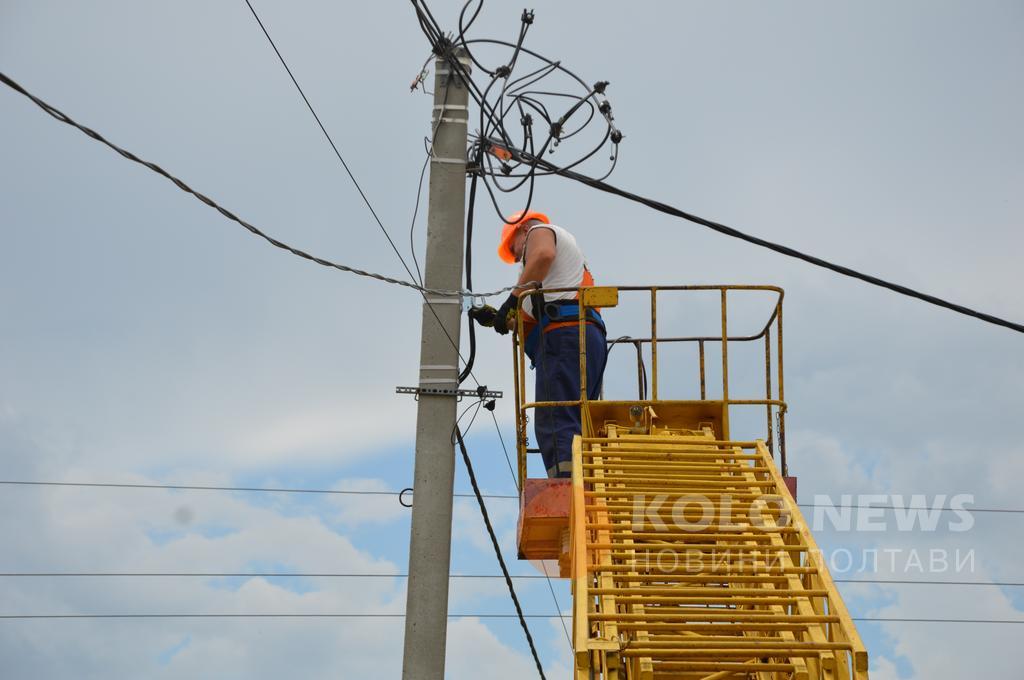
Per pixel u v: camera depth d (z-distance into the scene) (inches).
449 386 422.0
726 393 408.8
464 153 444.5
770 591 321.4
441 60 448.8
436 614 400.8
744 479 373.4
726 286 409.4
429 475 414.0
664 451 383.6
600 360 431.5
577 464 367.9
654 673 315.6
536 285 421.7
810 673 308.2
